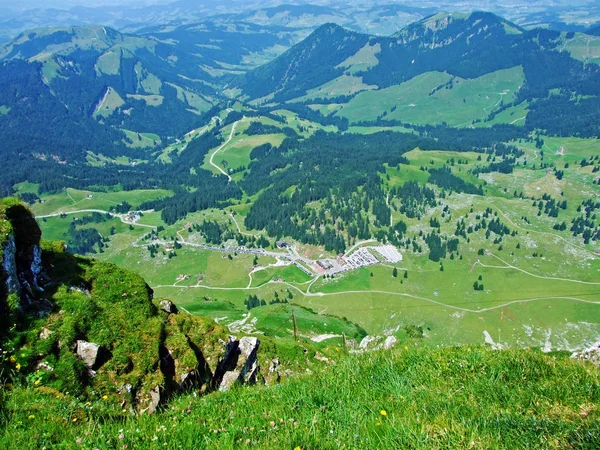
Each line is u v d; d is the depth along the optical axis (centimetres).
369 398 1162
